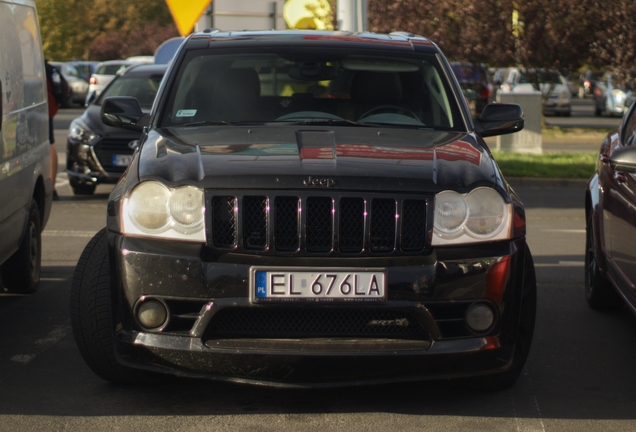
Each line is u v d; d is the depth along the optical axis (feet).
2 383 15.98
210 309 13.62
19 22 21.47
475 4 72.13
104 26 221.66
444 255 13.93
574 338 19.74
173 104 18.25
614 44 70.74
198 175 14.12
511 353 14.47
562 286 25.09
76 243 30.40
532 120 60.59
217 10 51.03
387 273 13.70
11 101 19.69
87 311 15.14
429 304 13.79
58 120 98.63
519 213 14.78
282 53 19.31
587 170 52.24
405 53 19.69
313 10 47.09
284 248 13.79
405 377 13.92
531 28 74.13
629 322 21.22
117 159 40.88
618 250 18.83
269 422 14.10
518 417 14.52
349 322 13.94
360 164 14.51
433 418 14.40
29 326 20.03
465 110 18.52
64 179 50.47
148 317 13.88
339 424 14.05
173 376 16.01
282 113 18.07
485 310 14.11
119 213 14.34
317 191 13.84
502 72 100.48
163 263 13.74
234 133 16.60
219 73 18.84
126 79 45.39
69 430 13.66
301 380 13.76
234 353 13.56
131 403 14.96
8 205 19.21
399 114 18.24
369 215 13.83
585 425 14.19
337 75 18.90
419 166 14.65
